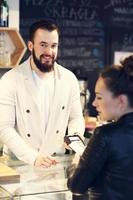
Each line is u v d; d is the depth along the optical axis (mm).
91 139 1699
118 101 1662
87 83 4641
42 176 2197
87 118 4090
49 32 2674
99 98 1691
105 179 1688
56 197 2004
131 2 5051
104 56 4992
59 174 2221
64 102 2848
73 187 1726
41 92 2779
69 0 4754
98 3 4895
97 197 1714
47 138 2814
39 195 1968
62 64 4816
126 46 5086
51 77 2834
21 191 1979
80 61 4895
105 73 1679
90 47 4922
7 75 2760
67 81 2869
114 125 1692
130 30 5086
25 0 4562
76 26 4828
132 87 1638
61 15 4742
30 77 2768
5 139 2605
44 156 2422
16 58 3605
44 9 4660
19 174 2148
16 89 2717
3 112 2670
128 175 1656
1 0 3436
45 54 2688
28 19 4602
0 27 3430
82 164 1690
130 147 1657
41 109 2773
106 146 1647
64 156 2547
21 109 2734
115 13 4988
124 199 1664
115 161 1659
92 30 4910
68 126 2908
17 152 2518
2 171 2188
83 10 4836
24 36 4605
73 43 4840
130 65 1652
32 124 2771
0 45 3576
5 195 1925
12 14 3652
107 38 4984
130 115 1682
